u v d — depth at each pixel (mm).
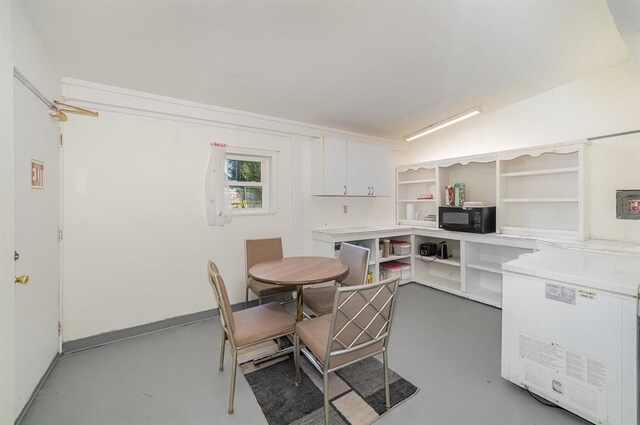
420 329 2695
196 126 2914
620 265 1767
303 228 3684
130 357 2254
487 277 3717
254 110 3137
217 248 3059
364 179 3861
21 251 1620
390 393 1806
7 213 1306
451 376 1978
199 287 2955
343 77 2535
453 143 4113
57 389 1864
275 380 1964
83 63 2100
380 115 3486
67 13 1613
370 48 2127
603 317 1440
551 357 1626
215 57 2123
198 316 2947
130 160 2580
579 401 1528
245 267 3119
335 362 1512
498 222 3314
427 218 4336
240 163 3305
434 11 1789
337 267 2414
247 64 2240
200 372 2055
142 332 2652
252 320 1935
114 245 2520
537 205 3248
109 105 2449
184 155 2848
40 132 1889
